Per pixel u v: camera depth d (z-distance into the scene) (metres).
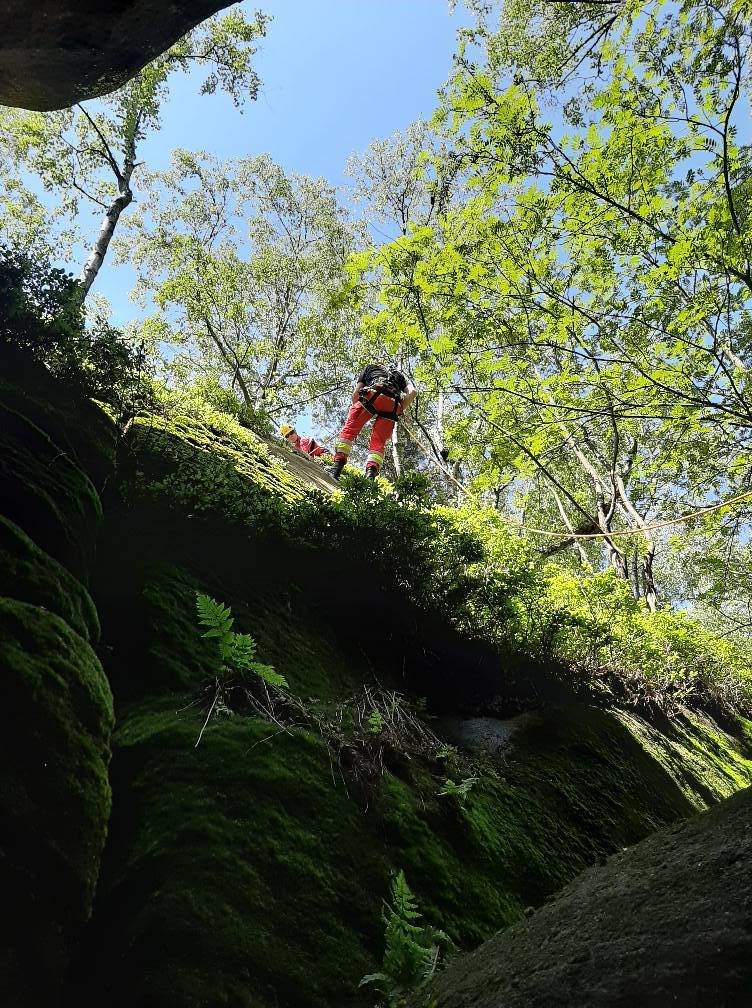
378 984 1.68
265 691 2.63
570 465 14.91
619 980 0.94
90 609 2.20
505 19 6.85
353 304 6.35
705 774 6.07
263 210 21.44
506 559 5.94
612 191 5.07
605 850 3.68
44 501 2.41
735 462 6.92
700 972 0.88
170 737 2.09
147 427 4.91
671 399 5.70
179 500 3.89
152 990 1.32
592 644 6.02
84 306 4.02
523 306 5.58
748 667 10.14
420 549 4.78
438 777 3.07
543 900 2.83
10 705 1.39
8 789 1.26
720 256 4.83
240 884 1.68
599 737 5.01
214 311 17.58
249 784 2.04
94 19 2.92
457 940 2.16
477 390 5.76
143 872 1.61
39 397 3.44
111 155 12.79
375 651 4.21
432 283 5.46
